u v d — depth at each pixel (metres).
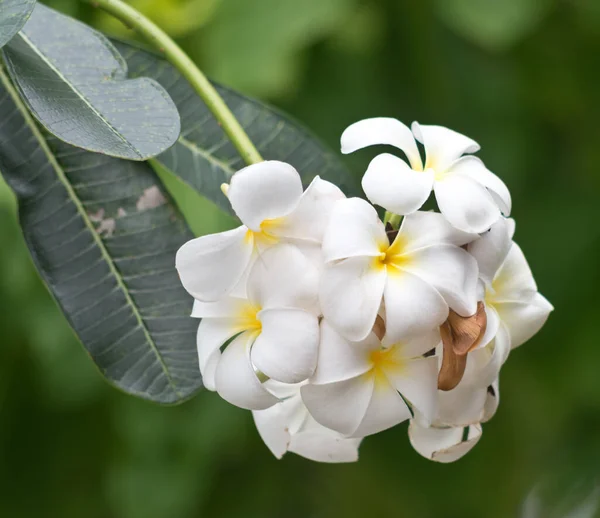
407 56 1.38
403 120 1.39
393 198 0.88
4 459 1.44
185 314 0.97
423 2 1.35
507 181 1.42
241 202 0.87
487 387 0.92
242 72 1.22
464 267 0.89
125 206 0.98
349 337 0.88
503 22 1.25
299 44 1.22
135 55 1.02
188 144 1.01
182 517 1.42
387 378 0.89
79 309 0.97
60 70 0.93
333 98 1.36
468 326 0.89
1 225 1.25
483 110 1.42
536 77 1.44
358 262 0.88
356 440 0.93
